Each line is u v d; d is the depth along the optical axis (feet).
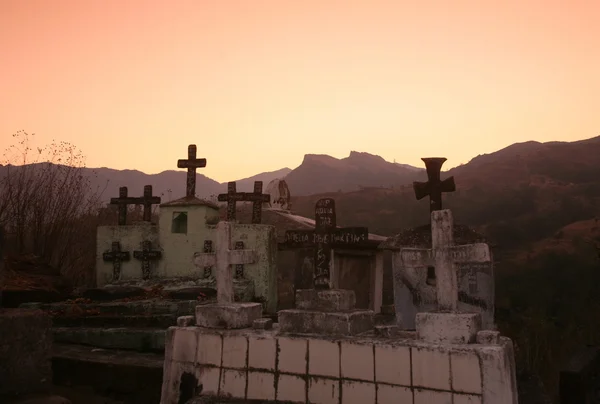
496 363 17.84
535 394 27.30
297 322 21.93
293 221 58.29
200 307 23.93
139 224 49.73
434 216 20.63
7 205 59.57
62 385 29.27
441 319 19.39
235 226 44.80
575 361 32.53
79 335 33.78
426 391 18.81
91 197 70.13
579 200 174.50
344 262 42.86
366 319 22.16
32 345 24.61
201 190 380.99
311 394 20.88
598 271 104.99
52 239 61.11
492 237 155.02
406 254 20.99
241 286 42.60
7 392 23.31
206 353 23.12
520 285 107.55
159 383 28.02
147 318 34.94
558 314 93.61
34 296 41.32
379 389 19.65
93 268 64.18
